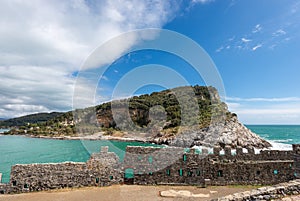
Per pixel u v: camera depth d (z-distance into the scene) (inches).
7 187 847.1
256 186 924.6
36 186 872.3
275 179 945.5
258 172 952.3
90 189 894.4
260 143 2918.3
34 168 877.8
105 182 941.8
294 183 434.9
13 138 4279.0
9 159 1985.7
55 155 2150.6
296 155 965.8
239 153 1011.3
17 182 856.9
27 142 3432.6
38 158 2018.9
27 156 2130.9
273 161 956.6
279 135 6003.9
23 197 807.1
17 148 2704.2
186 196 808.3
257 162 956.6
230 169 951.6
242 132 3004.4
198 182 949.2
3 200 776.3
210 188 904.3
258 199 404.2
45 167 888.9
